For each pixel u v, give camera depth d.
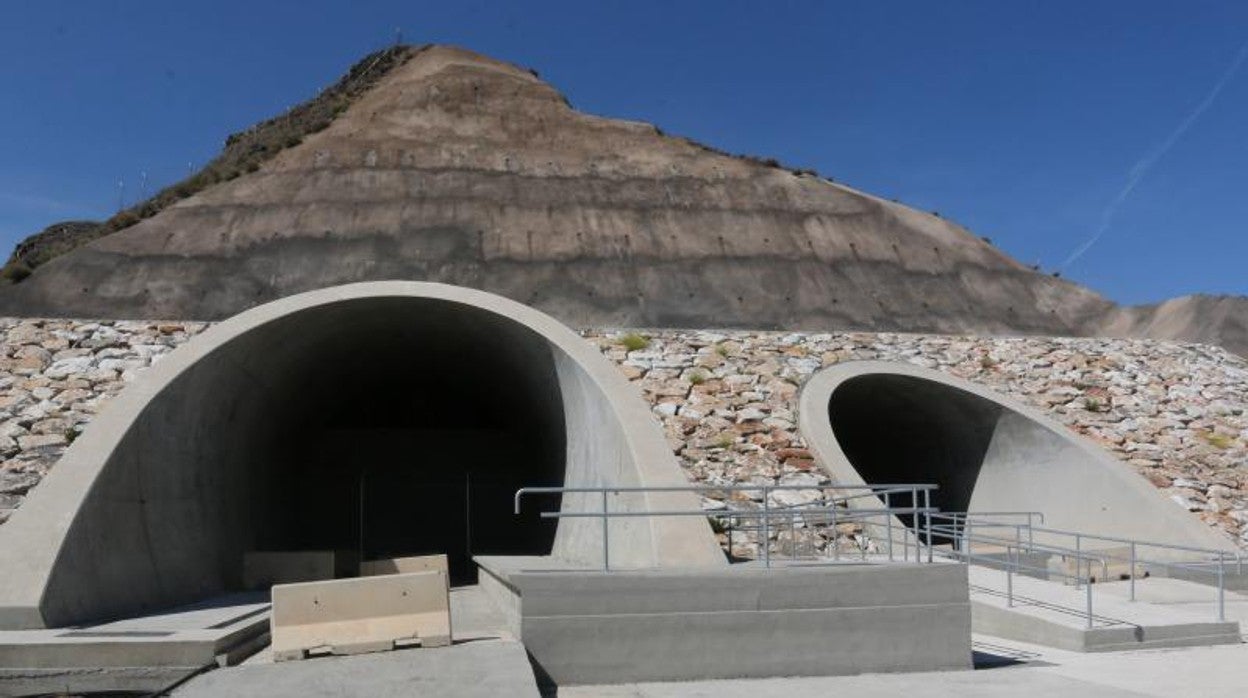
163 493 13.83
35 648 9.67
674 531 11.52
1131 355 24.14
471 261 34.28
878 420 22.78
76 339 19.25
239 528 17.16
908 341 23.56
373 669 8.78
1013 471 20.27
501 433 24.83
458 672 8.55
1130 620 12.40
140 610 12.51
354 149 41.91
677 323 31.86
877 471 24.97
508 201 38.41
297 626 9.62
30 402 17.08
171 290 30.52
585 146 45.09
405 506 24.19
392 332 18.47
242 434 17.23
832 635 9.81
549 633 9.47
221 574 15.69
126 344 19.27
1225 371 23.86
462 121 46.69
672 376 20.05
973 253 38.66
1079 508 18.86
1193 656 11.24
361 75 60.75
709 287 34.00
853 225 38.81
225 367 15.20
